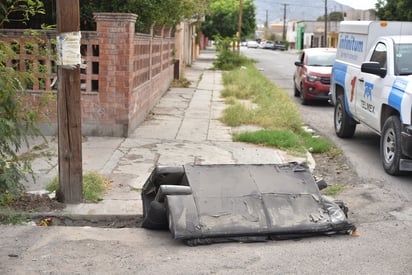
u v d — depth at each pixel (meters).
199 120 13.69
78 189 7.15
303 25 93.88
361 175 9.06
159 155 9.83
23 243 5.88
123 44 10.82
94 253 5.62
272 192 6.32
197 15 23.20
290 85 25.05
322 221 6.12
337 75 12.41
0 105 6.62
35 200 7.16
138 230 6.38
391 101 8.89
